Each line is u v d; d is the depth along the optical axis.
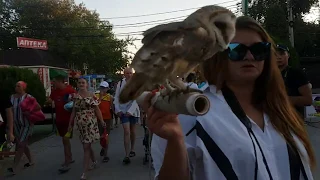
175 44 1.34
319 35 33.25
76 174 7.37
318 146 8.15
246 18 2.14
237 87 2.17
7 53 34.69
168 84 1.49
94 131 7.04
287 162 1.98
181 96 1.44
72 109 7.33
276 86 2.22
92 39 42.56
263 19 26.56
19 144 7.68
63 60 41.22
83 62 42.66
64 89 7.73
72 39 42.44
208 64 2.15
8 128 7.37
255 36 2.12
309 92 4.86
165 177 1.83
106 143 8.12
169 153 1.79
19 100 7.71
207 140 1.89
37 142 11.55
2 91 10.95
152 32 1.35
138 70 1.38
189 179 1.87
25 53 34.50
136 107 8.20
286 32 26.02
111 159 8.45
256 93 2.21
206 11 1.38
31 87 12.45
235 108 2.02
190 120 1.96
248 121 2.01
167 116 1.75
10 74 11.91
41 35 45.94
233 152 1.87
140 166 7.66
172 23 1.35
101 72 46.47
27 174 7.50
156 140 2.02
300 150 2.06
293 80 4.90
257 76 2.15
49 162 8.52
